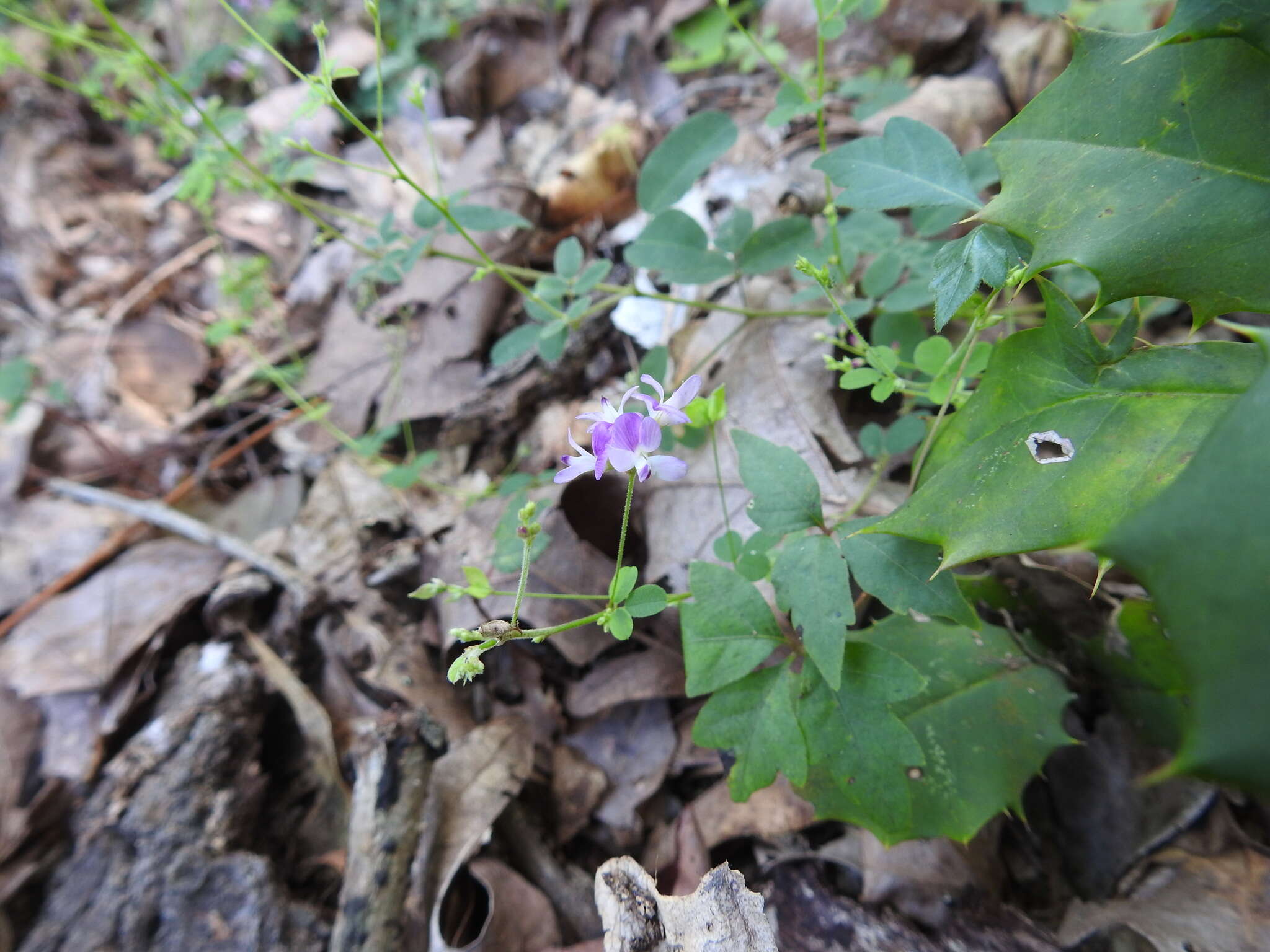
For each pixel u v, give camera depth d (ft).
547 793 0.44
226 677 0.48
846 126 0.61
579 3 0.84
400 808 0.41
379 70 0.40
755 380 0.49
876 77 0.67
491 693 0.47
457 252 0.64
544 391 0.59
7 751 0.48
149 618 0.52
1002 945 0.33
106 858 0.43
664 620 0.45
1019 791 0.33
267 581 0.54
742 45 0.74
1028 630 0.38
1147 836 0.35
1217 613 0.16
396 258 0.48
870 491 0.41
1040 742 0.34
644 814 0.42
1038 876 0.36
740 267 0.45
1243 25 0.22
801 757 0.30
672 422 0.32
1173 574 0.17
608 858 0.42
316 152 0.41
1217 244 0.23
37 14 0.96
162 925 0.41
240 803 0.45
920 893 0.35
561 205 0.68
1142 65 0.25
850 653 0.31
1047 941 0.34
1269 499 0.16
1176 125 0.25
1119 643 0.36
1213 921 0.32
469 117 0.83
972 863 0.35
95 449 0.67
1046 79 0.60
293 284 0.76
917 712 0.34
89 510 0.63
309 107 0.40
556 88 0.83
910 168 0.32
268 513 0.62
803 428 0.46
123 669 0.51
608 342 0.59
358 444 0.55
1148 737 0.35
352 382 0.65
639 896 0.31
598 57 0.84
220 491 0.65
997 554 0.24
